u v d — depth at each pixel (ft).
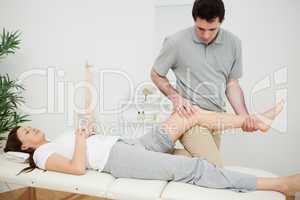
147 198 5.73
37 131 7.73
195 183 6.04
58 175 6.49
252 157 9.09
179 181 6.18
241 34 8.77
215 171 5.97
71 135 7.40
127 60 9.81
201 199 5.42
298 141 8.64
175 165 6.17
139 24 9.52
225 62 6.83
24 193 9.09
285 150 8.77
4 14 10.59
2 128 9.64
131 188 5.92
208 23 6.08
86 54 10.16
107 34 9.88
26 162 7.29
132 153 6.50
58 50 10.36
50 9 10.24
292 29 8.35
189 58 6.82
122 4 9.62
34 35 10.47
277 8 8.41
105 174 6.59
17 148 7.57
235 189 5.80
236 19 8.75
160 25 9.29
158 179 6.28
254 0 8.55
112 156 6.61
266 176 6.42
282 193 5.77
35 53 10.55
